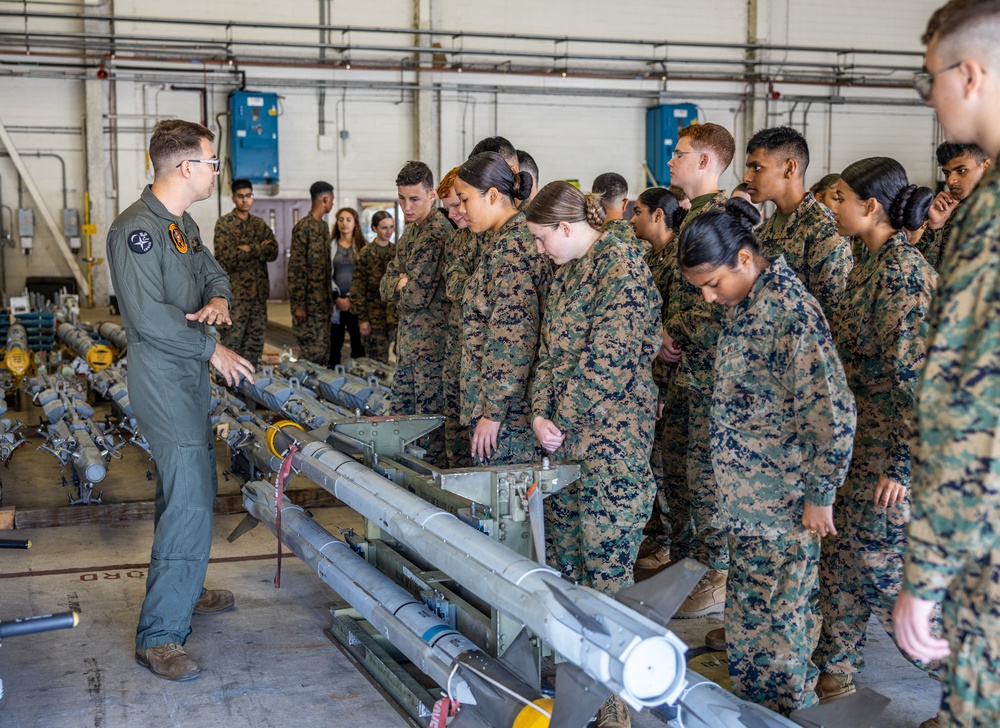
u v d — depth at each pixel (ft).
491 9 50.24
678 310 10.91
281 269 50.31
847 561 8.93
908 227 8.58
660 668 5.69
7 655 10.12
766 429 7.19
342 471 9.90
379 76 49.47
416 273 14.03
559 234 8.57
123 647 10.37
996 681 4.86
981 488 4.59
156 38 45.39
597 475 8.50
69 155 46.98
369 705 9.09
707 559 11.55
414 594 9.71
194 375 9.85
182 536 9.79
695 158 11.04
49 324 29.73
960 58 4.79
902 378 8.07
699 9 52.49
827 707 6.09
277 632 10.86
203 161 9.82
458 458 13.74
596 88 51.78
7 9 44.70
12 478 17.52
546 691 8.23
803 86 54.03
